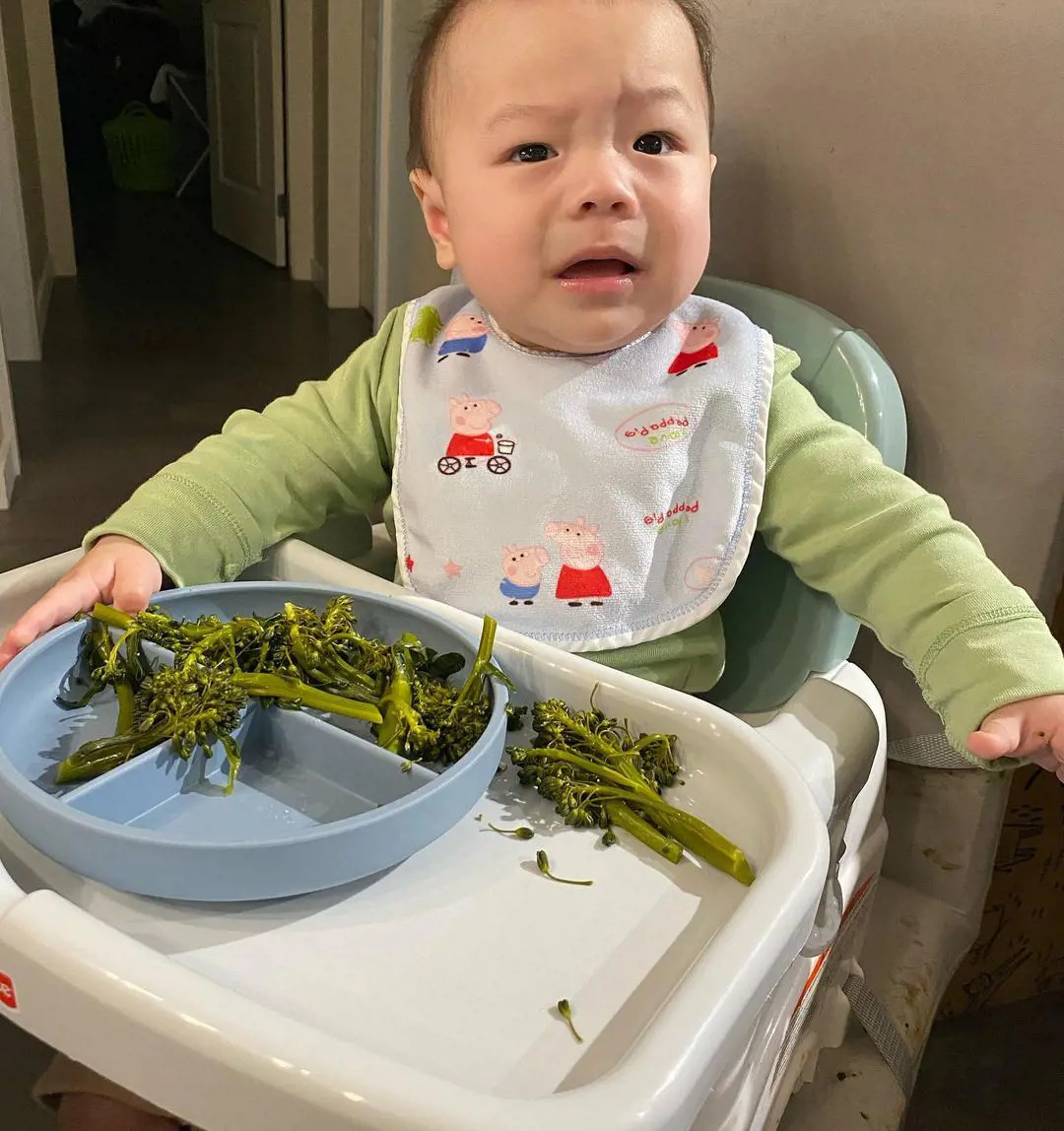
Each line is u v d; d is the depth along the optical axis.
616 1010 0.43
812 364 0.79
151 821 0.50
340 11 2.94
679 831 0.51
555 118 0.67
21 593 0.66
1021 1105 1.04
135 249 3.93
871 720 0.66
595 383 0.76
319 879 0.45
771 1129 0.75
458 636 0.60
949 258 0.77
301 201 3.59
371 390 0.84
